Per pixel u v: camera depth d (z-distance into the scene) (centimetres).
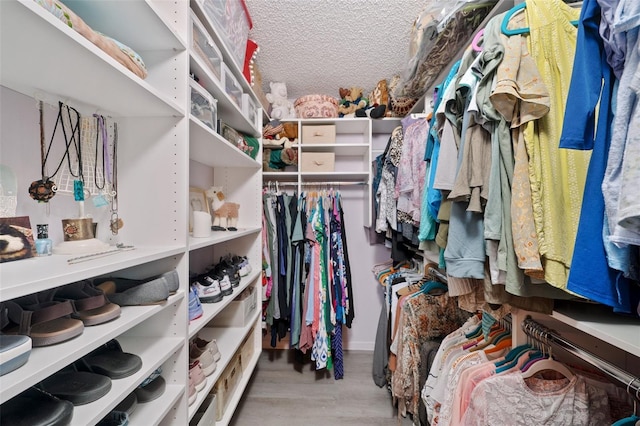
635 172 40
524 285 64
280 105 209
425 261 162
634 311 50
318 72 198
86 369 68
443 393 99
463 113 81
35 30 45
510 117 64
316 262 190
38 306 59
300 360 206
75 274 50
